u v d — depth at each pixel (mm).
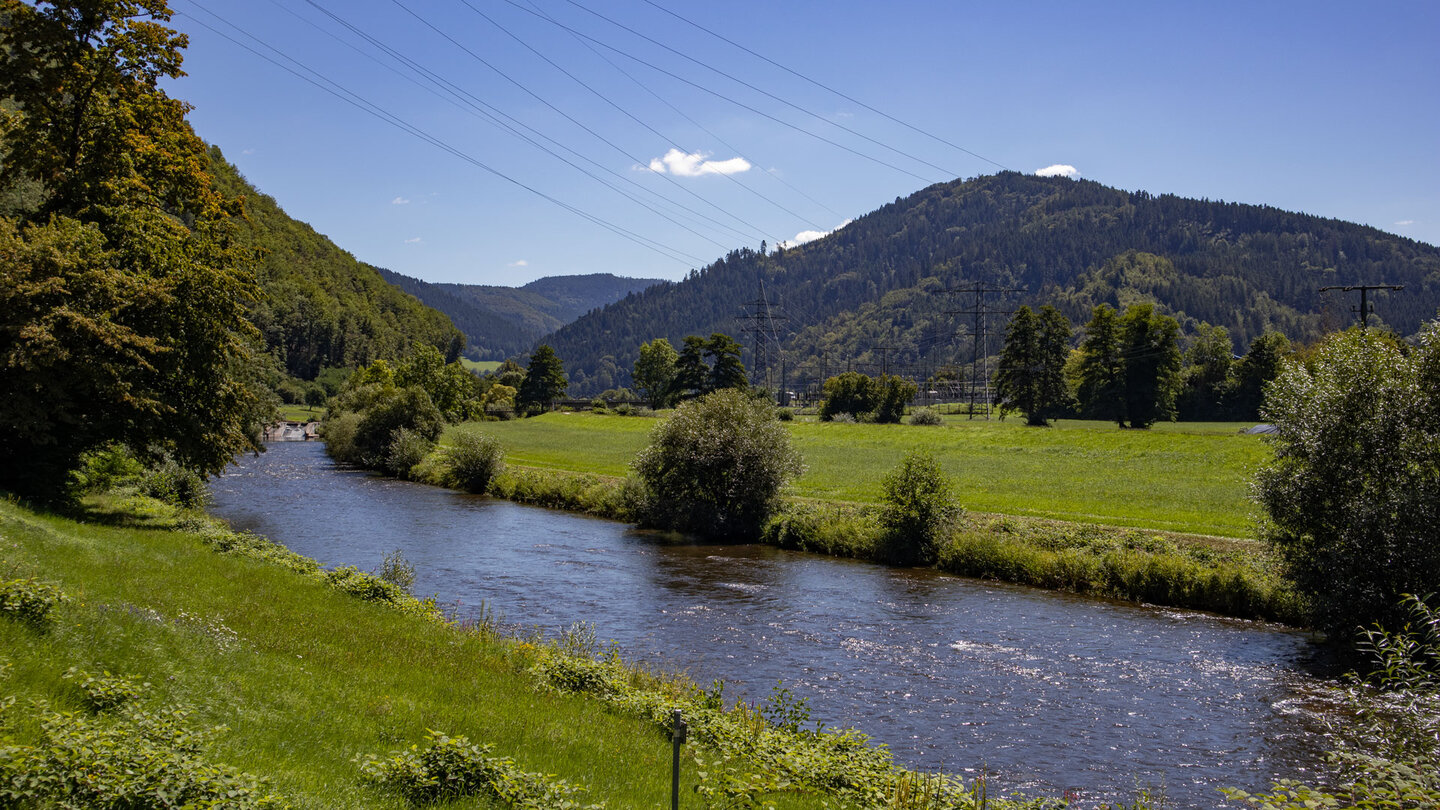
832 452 73500
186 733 8234
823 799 11336
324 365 182125
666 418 46469
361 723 11148
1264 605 27578
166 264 29625
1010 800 13070
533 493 56031
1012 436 75062
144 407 26641
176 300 28000
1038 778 15523
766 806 10219
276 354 166000
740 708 16188
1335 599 23906
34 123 30047
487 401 160875
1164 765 16266
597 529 45656
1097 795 14859
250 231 176750
